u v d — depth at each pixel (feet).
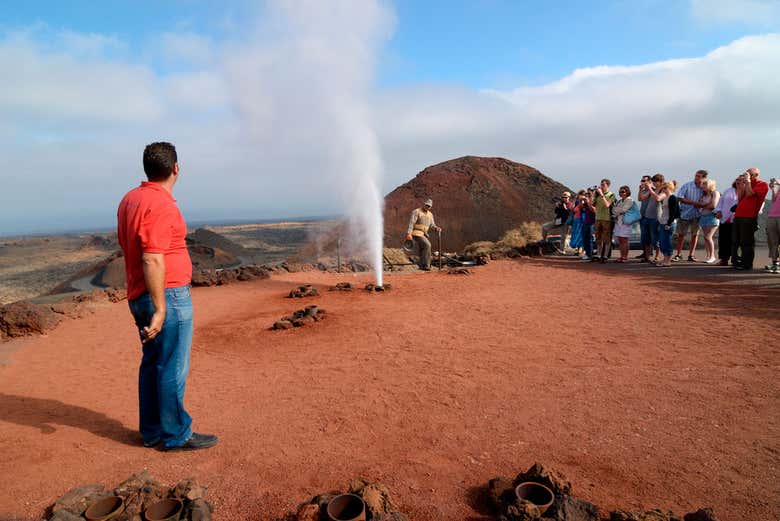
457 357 18.54
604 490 9.52
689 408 13.25
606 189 44.96
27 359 20.16
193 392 15.67
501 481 9.36
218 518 8.86
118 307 31.42
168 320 11.09
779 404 13.30
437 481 9.98
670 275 35.47
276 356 19.57
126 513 8.60
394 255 57.57
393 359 18.56
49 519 8.62
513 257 53.88
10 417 13.82
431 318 25.34
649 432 11.95
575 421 12.66
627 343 19.51
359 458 11.01
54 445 11.89
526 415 13.12
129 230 10.65
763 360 16.80
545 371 16.58
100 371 18.40
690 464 10.45
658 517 8.05
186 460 11.08
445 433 12.19
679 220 43.39
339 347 20.51
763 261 40.11
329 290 35.35
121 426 13.20
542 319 24.29
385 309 27.91
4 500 9.48
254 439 12.13
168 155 11.03
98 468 10.76
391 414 13.47
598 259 46.24
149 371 11.62
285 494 9.56
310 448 11.56
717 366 16.43
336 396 14.97
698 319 22.68
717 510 8.86
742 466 10.31
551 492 8.87
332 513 8.38
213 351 20.58
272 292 35.68
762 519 8.56
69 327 25.99
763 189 34.12
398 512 8.28
